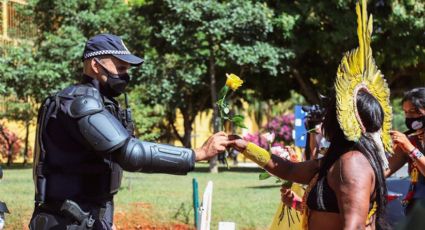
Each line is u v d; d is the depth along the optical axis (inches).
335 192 142.6
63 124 157.5
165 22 896.9
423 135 226.2
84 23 980.6
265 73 1086.4
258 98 1248.8
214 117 937.5
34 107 1151.6
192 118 1341.0
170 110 1117.7
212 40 906.1
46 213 160.4
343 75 149.7
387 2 951.6
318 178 147.5
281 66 957.2
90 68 166.4
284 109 1802.4
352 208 137.3
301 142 363.6
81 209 158.1
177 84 936.9
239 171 1024.9
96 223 160.9
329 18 944.9
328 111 150.9
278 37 953.5
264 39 920.9
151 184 659.4
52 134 158.7
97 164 159.8
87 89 160.1
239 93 1242.0
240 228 399.5
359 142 144.6
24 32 1062.4
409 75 1157.1
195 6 860.0
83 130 152.7
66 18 1002.1
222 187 651.5
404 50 981.2
